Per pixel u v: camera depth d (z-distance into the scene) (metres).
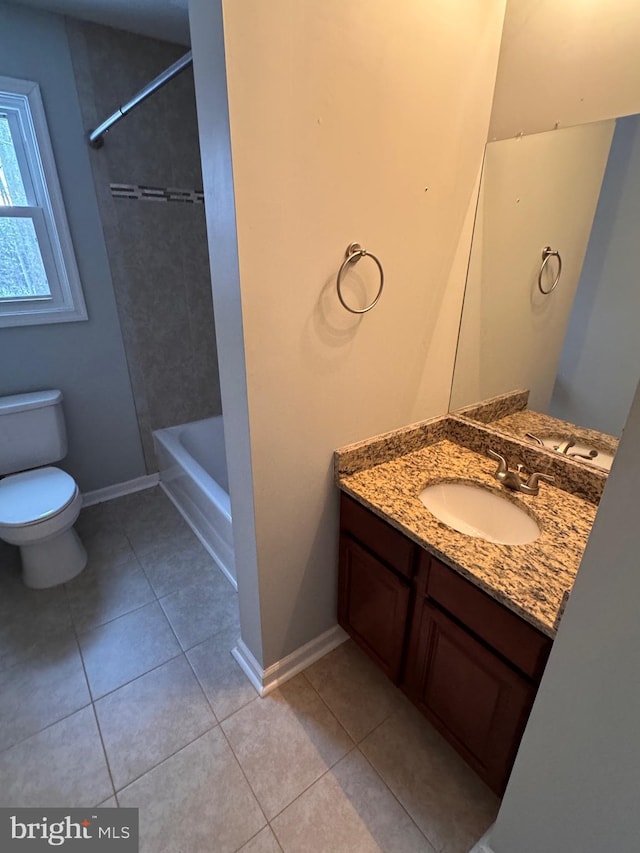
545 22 1.16
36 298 2.16
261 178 0.94
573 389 1.33
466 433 1.63
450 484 1.48
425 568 1.22
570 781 0.85
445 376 1.63
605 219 1.16
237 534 1.42
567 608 0.75
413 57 1.08
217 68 0.84
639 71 1.04
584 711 0.78
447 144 1.26
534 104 1.24
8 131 1.93
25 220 2.04
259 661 1.56
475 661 1.13
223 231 0.99
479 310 1.50
